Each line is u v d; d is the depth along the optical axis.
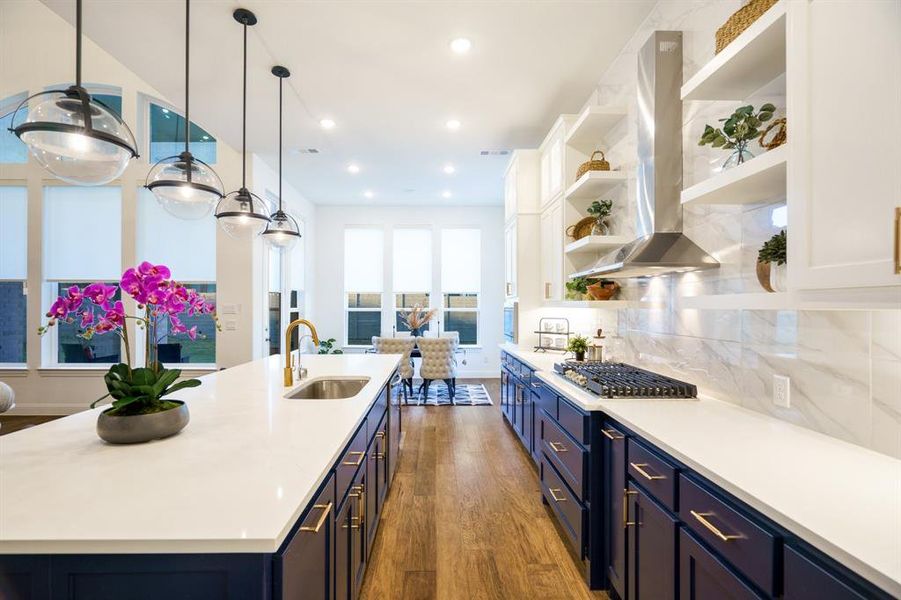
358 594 1.74
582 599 1.86
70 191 4.90
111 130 1.48
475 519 2.57
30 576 0.83
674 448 1.30
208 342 5.03
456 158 5.01
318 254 7.52
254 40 2.66
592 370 2.51
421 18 2.47
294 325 2.36
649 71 2.23
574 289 3.18
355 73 3.06
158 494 1.00
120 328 1.39
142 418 1.33
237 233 2.82
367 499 1.95
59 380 4.84
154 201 4.93
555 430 2.42
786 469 1.13
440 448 3.85
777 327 1.59
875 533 0.81
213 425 1.56
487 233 7.58
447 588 1.95
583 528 1.97
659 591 1.41
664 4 2.34
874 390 1.24
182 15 2.42
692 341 2.12
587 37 2.69
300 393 2.47
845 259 0.96
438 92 3.35
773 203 1.59
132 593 0.84
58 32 4.64
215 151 4.91
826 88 1.01
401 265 7.61
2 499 0.97
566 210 3.46
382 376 2.66
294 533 0.98
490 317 7.56
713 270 1.96
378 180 5.96
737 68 1.50
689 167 2.15
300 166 5.34
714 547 1.13
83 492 1.00
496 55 2.86
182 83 3.20
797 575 0.87
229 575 0.84
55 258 4.89
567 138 3.33
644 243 2.09
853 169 0.94
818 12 1.04
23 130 1.37
